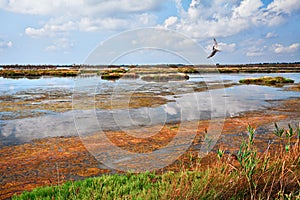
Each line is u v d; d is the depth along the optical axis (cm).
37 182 590
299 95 2056
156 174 604
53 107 1501
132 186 500
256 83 3158
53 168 664
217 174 418
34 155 756
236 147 803
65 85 2898
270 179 406
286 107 1517
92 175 620
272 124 1109
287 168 404
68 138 913
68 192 483
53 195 479
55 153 770
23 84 3034
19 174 631
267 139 885
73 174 628
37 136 942
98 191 476
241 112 1366
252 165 381
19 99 1820
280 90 2428
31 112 1371
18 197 495
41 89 2461
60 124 1112
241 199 388
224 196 391
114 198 433
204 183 405
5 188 563
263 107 1518
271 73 5847
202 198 379
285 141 849
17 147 827
